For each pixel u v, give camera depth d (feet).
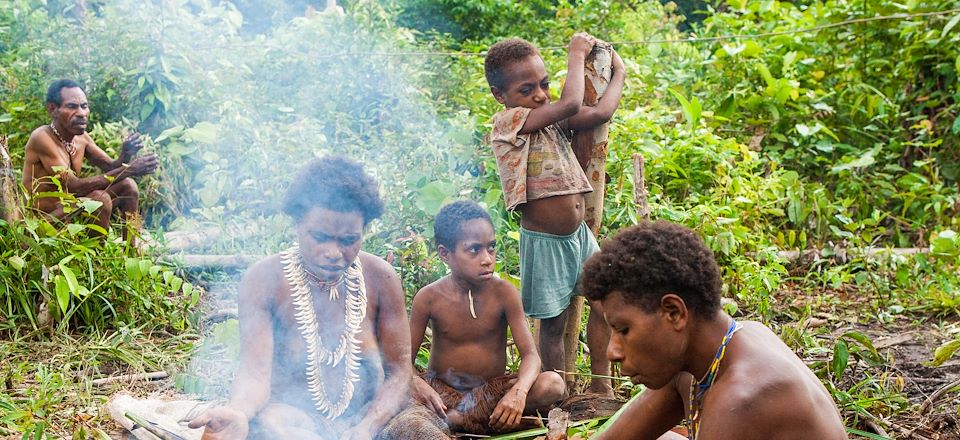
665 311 8.41
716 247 21.06
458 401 14.30
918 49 29.45
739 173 24.72
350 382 12.71
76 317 18.67
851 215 26.09
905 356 17.95
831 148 27.73
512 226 20.62
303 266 12.69
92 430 13.39
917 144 27.35
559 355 15.15
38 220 18.89
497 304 14.62
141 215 24.81
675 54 34.09
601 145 15.11
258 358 12.27
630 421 10.06
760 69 29.17
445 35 37.81
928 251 23.94
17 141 26.25
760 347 8.53
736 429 8.22
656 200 22.74
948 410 14.88
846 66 30.96
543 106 14.57
